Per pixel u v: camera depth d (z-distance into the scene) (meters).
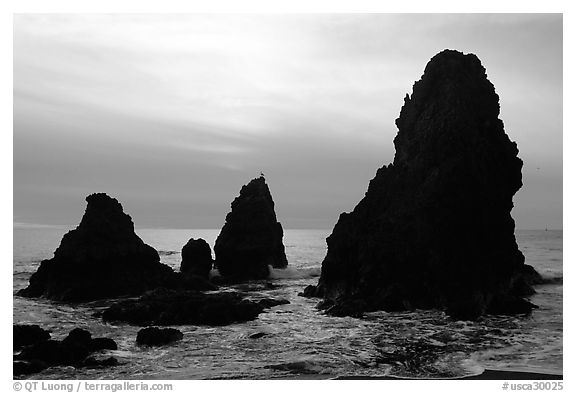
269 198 62.03
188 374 22.77
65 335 30.08
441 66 44.03
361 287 38.00
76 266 42.84
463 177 38.50
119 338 29.31
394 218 39.44
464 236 37.78
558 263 62.41
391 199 41.34
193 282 47.38
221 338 28.95
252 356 25.41
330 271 41.47
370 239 39.16
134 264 46.00
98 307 39.00
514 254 41.84
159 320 32.91
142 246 47.66
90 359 24.47
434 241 37.59
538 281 48.66
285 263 63.34
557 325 31.66
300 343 27.69
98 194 46.91
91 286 42.66
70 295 41.81
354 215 42.34
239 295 41.94
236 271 57.16
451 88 42.19
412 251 37.56
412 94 46.19
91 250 43.56
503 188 40.16
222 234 58.66
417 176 40.81
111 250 44.47
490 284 37.25
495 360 24.52
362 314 34.91
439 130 40.88
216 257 58.53
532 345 27.05
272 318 34.25
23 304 40.22
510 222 40.66
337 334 29.59
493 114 43.19
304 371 23.05
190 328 31.55
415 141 42.69
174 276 47.16
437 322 32.53
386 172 43.09
